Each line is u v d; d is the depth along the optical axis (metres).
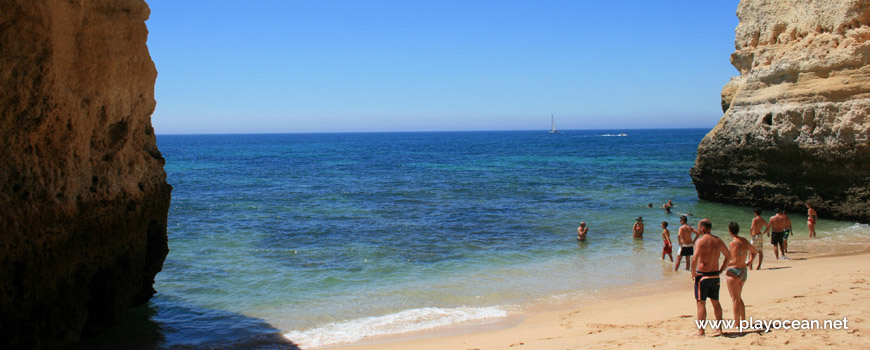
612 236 19.08
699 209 25.09
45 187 7.78
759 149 23.95
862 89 19.77
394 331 9.77
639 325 9.11
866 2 19.95
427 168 56.09
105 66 8.91
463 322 10.20
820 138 21.00
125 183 9.73
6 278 7.19
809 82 21.67
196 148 120.94
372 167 58.19
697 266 7.74
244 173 49.94
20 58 7.25
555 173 47.78
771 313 8.73
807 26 22.28
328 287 12.79
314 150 107.75
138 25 9.70
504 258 15.77
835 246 16.33
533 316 10.47
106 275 9.33
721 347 6.92
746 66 25.89
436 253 16.42
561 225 21.34
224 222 22.14
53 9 7.71
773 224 14.88
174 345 9.18
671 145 114.19
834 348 6.52
